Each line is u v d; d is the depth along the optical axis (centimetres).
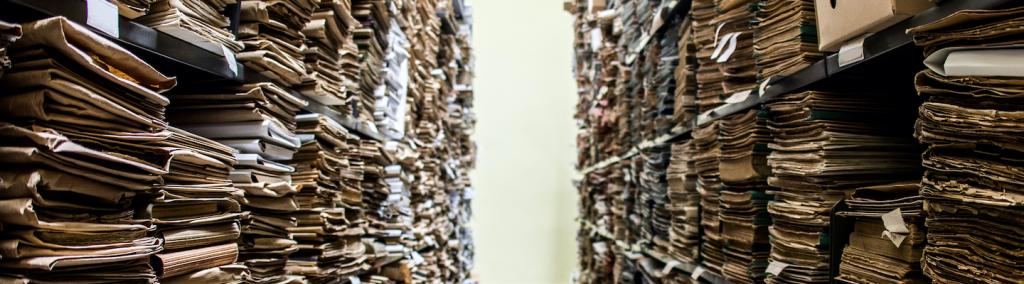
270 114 153
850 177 154
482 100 735
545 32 736
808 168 157
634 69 375
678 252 275
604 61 466
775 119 178
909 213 119
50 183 82
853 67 141
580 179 647
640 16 355
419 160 350
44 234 83
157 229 110
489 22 738
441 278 429
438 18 415
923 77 106
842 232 145
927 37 102
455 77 516
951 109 99
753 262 195
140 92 97
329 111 196
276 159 163
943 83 102
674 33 286
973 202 97
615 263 464
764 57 179
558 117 735
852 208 139
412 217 337
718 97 230
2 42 74
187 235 116
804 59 159
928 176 108
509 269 729
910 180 153
